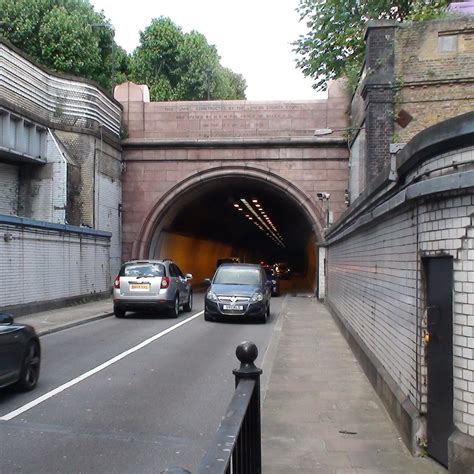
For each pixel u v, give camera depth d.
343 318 13.66
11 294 15.32
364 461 4.83
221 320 16.84
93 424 6.11
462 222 4.29
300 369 9.05
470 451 4.02
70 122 21.73
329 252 20.23
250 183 27.91
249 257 80.06
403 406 5.39
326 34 24.69
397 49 16.64
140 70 45.22
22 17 33.22
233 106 25.98
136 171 26.36
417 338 5.04
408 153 5.13
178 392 7.66
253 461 3.42
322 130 22.66
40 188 20.66
